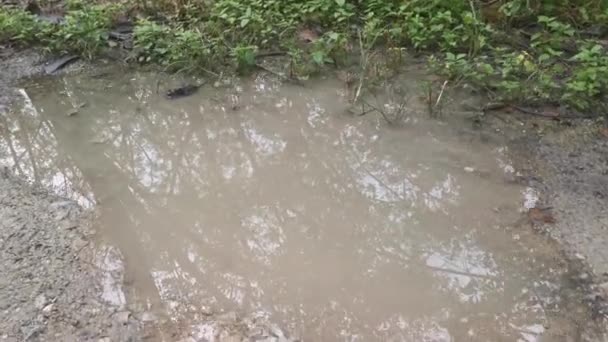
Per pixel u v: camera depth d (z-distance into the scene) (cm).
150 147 430
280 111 463
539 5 538
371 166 402
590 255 321
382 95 471
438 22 518
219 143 433
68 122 459
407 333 288
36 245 334
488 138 417
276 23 541
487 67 453
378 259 330
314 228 354
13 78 511
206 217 363
